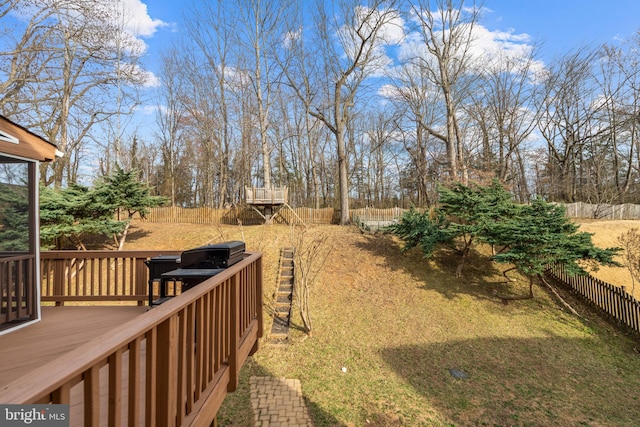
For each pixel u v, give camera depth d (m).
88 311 4.16
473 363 7.20
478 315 9.16
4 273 3.43
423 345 7.88
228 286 2.79
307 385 6.38
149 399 1.42
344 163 18.08
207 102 25.53
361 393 6.19
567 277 10.49
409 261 12.07
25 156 3.64
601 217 19.84
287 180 31.03
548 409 5.73
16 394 0.82
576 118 24.09
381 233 14.34
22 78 12.35
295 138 30.36
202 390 2.12
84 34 13.55
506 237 9.30
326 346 7.79
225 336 2.69
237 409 5.57
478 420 5.48
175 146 29.33
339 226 16.69
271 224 17.41
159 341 1.56
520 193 24.78
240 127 25.41
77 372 0.98
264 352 7.46
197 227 16.47
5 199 3.66
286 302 9.70
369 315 9.15
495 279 11.12
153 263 4.00
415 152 24.39
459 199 10.61
